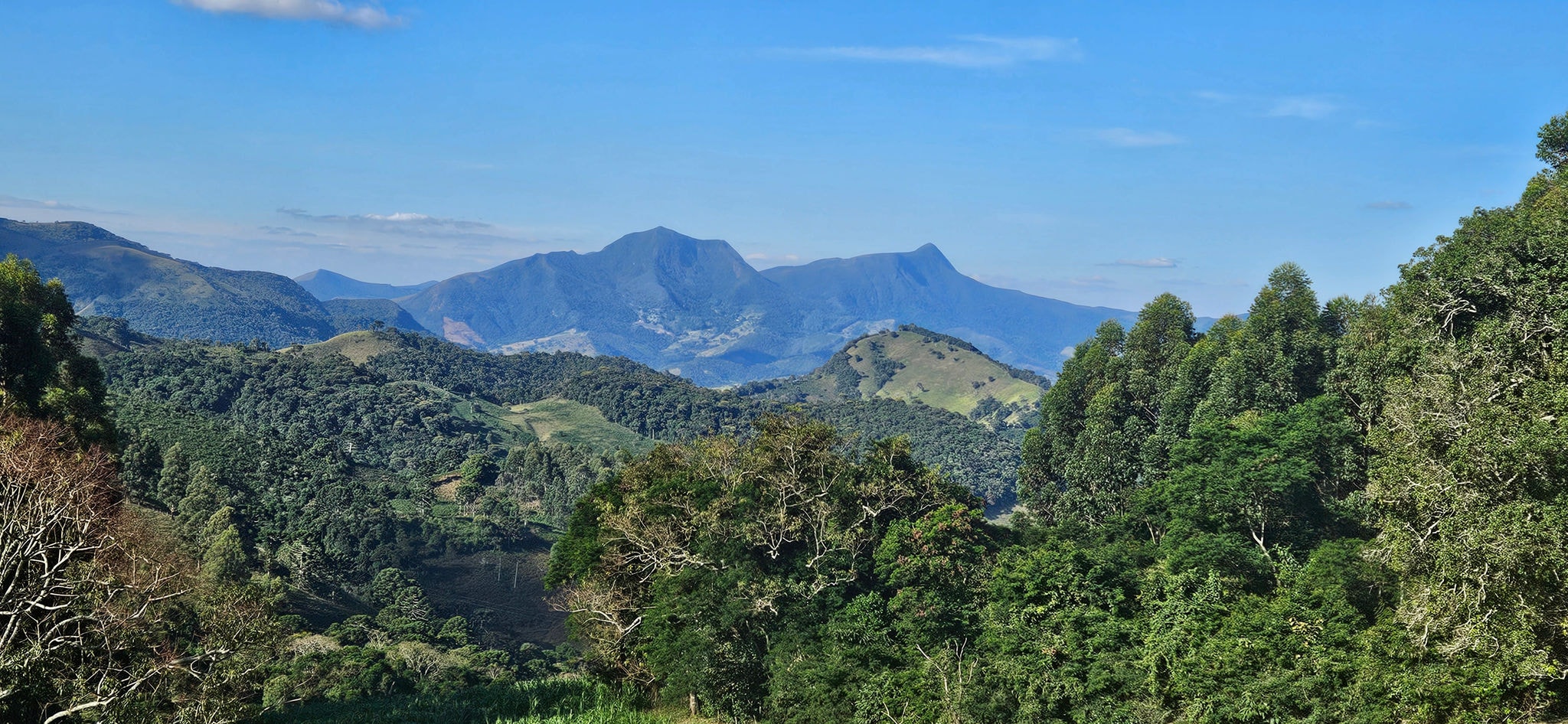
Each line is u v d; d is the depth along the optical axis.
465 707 63.22
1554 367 43.53
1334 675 45.84
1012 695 51.53
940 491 72.31
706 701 59.88
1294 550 64.50
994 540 71.06
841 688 55.34
